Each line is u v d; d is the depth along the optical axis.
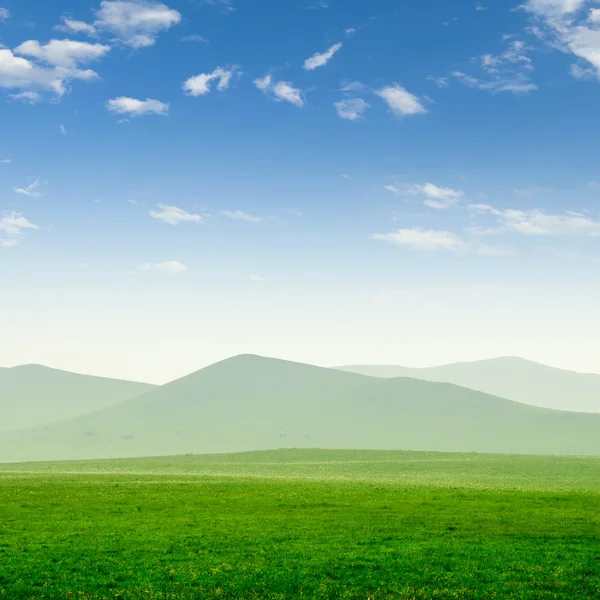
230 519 49.28
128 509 53.62
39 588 31.66
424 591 31.97
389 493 66.00
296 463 151.12
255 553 38.69
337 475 115.44
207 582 32.88
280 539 42.38
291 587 32.34
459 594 31.58
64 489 67.12
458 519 49.66
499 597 31.12
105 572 34.62
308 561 36.88
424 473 121.88
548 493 66.25
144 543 40.91
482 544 41.22
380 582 33.28
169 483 77.38
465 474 119.25
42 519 48.69
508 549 39.91
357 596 31.28
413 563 36.56
